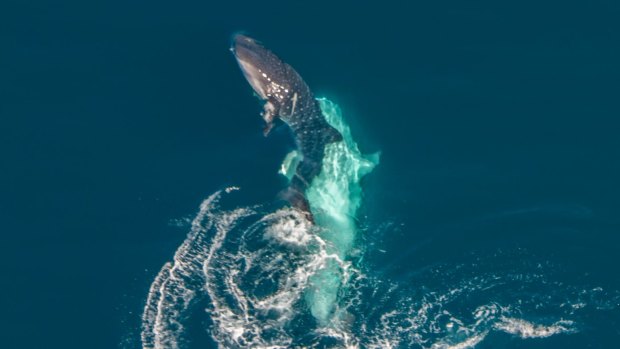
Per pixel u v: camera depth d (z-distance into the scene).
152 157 65.94
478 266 60.78
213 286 60.06
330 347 57.25
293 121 67.12
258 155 65.94
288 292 59.69
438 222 63.00
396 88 70.00
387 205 63.97
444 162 66.12
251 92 69.06
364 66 71.06
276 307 59.00
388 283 60.12
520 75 70.50
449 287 59.94
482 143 66.94
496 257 61.16
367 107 69.00
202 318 58.59
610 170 65.00
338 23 73.50
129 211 63.44
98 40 72.56
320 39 72.44
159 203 63.81
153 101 68.88
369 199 64.25
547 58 71.38
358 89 69.88
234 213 63.28
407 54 71.75
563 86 69.69
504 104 68.94
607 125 67.38
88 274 60.69
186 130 67.25
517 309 58.91
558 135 67.06
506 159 66.00
